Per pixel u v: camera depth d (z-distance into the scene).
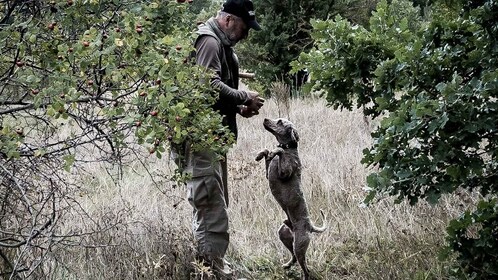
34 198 4.43
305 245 5.47
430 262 5.72
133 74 3.63
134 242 5.69
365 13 17.72
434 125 3.52
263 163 8.98
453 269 4.80
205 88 4.15
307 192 7.71
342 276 5.85
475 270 4.48
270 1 17.50
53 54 3.61
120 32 3.56
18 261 3.64
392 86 4.37
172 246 5.64
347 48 4.82
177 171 4.77
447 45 4.24
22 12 3.78
